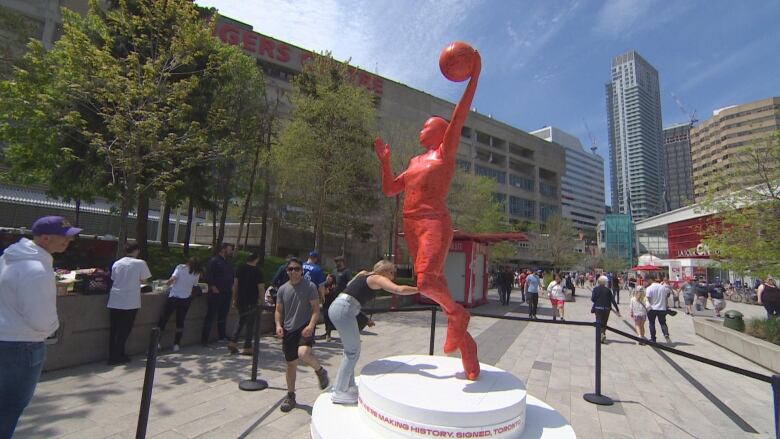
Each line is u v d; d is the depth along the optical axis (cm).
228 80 1508
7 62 1007
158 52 929
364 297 431
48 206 2789
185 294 693
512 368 726
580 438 438
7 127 1196
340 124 1446
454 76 382
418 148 2044
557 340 1019
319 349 781
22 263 271
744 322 1064
